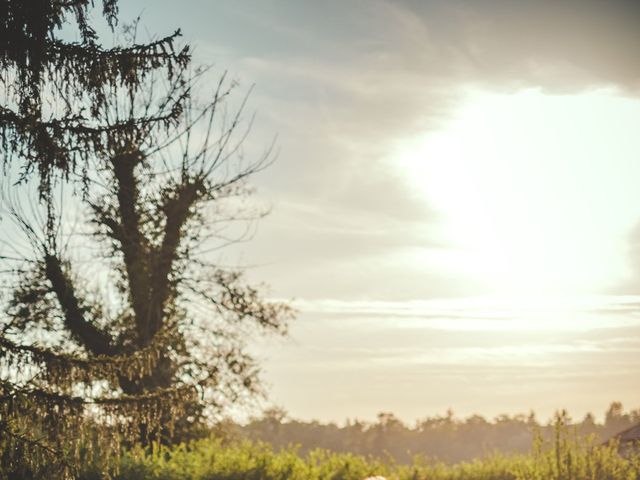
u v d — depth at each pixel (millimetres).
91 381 11977
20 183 11227
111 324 23750
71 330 23062
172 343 23969
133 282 24125
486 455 24328
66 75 11172
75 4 11109
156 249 24656
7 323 11633
